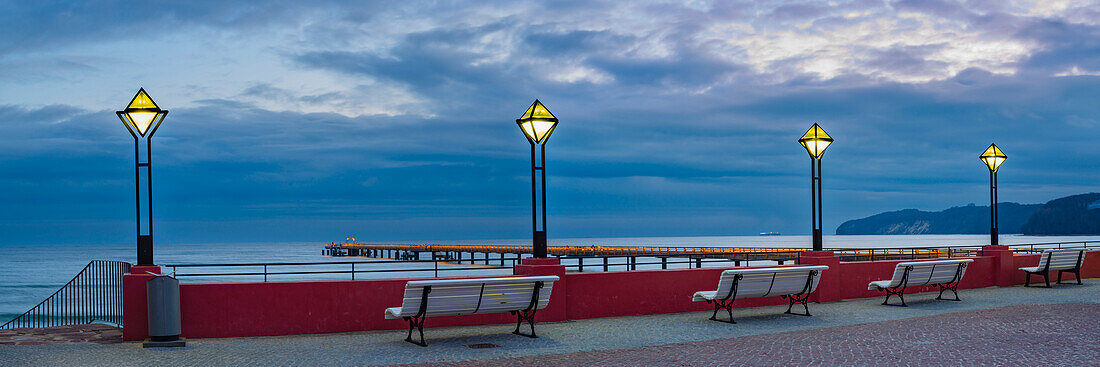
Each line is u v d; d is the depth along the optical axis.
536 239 12.70
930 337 10.39
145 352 9.50
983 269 19.36
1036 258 20.70
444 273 64.69
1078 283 20.02
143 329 10.49
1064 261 19.80
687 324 12.20
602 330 11.51
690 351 9.48
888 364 8.39
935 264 15.27
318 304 11.34
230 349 9.78
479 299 10.42
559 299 12.59
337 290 11.44
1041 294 17.25
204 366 8.54
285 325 11.17
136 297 10.47
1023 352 9.09
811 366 8.34
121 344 10.16
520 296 10.81
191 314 10.85
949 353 9.07
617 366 8.46
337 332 11.38
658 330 11.49
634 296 13.50
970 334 10.64
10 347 9.85
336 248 163.38
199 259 146.75
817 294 15.48
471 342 10.36
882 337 10.45
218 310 10.93
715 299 12.53
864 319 12.70
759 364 8.49
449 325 11.97
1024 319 12.35
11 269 112.38
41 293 63.19
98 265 13.74
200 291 10.90
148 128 10.85
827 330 11.29
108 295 13.32
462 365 8.56
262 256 171.25
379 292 11.65
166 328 10.00
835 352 9.24
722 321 12.49
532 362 8.77
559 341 10.43
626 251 74.19
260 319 11.09
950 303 15.32
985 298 16.36
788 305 14.94
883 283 14.99
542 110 12.76
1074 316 12.72
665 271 13.88
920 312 13.75
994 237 20.27
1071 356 8.79
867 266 16.72
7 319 41.47
